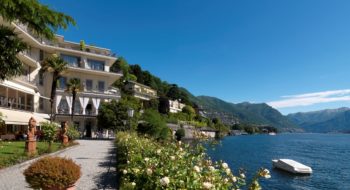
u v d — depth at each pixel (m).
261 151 68.75
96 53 56.19
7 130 37.38
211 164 7.47
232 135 181.75
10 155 17.86
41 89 49.59
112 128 47.97
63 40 55.41
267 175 6.14
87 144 34.12
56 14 7.95
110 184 12.02
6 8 7.42
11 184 11.38
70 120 52.34
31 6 7.36
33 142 19.86
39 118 39.44
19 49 13.24
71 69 53.03
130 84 102.38
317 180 32.81
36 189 8.23
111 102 49.69
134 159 10.10
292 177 34.03
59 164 8.37
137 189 7.59
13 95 42.84
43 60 46.16
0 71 13.48
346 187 29.61
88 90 55.06
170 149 9.95
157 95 120.81
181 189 6.02
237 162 45.81
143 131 49.25
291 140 135.75
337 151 73.69
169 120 86.19
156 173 7.00
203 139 10.50
